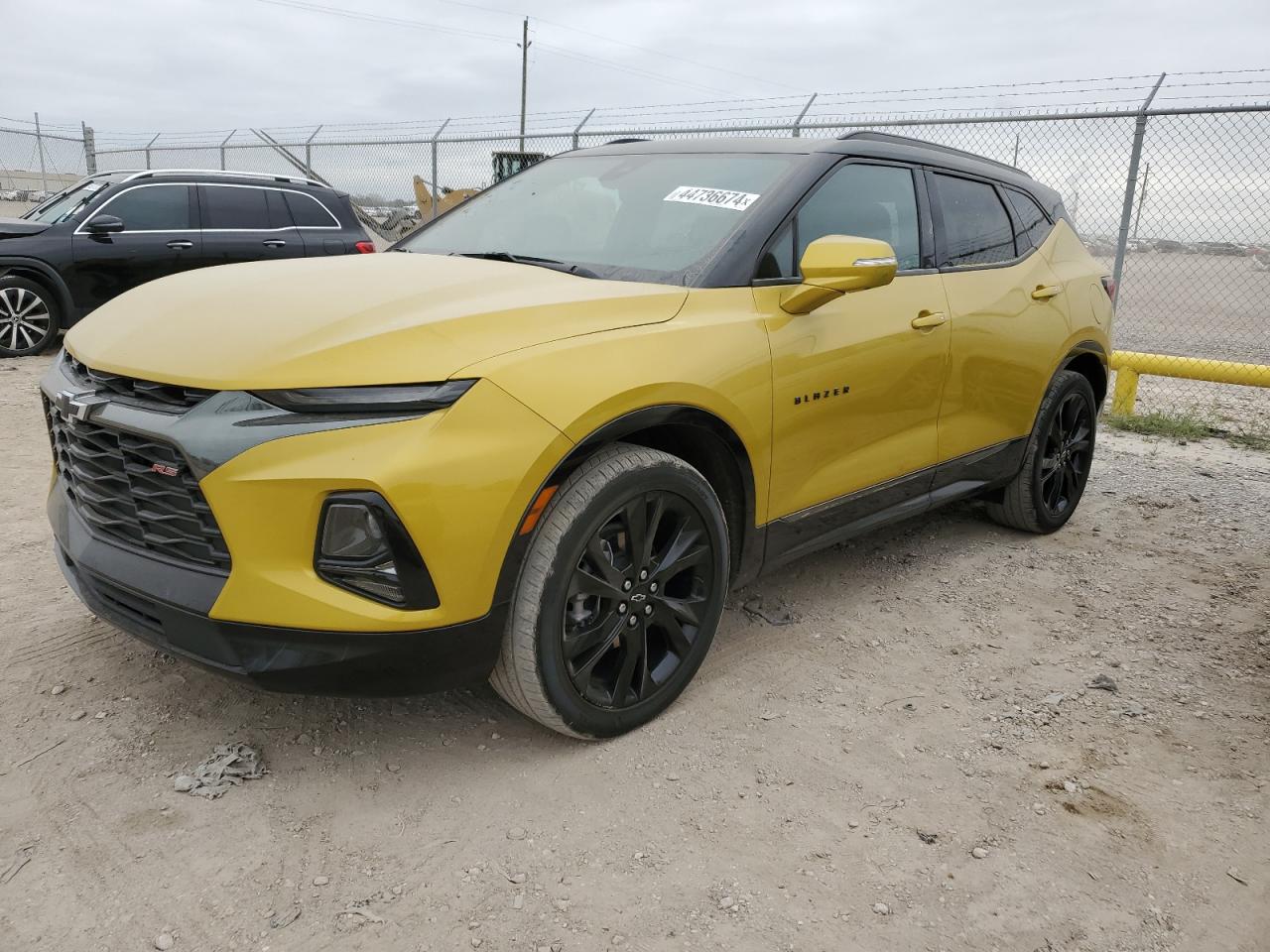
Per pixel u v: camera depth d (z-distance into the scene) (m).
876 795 2.57
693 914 2.12
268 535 2.20
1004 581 4.13
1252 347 11.12
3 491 4.64
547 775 2.60
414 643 2.29
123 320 2.70
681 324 2.75
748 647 3.41
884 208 3.57
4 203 18.77
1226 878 2.29
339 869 2.22
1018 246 4.31
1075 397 4.63
